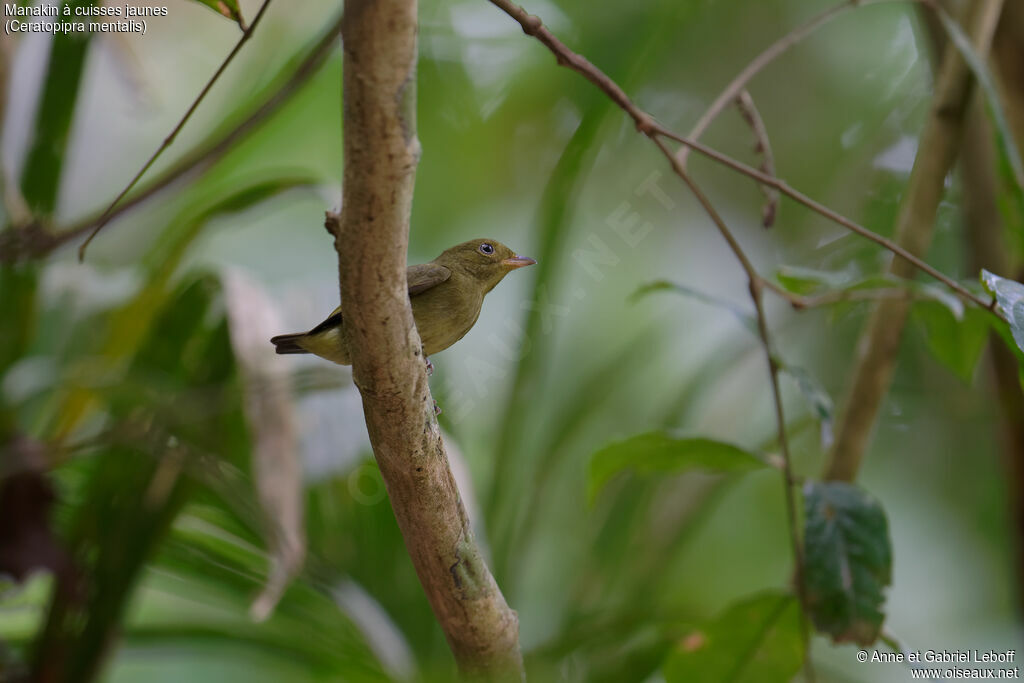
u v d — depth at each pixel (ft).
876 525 18.30
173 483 21.83
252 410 20.31
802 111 36.17
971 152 24.91
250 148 32.63
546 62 32.17
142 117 30.32
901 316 22.12
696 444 19.90
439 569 15.62
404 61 11.12
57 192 21.85
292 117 33.58
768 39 35.96
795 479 19.07
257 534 23.18
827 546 18.25
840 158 35.42
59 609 20.94
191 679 33.04
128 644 22.47
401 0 10.72
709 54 36.01
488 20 32.32
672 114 35.94
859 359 22.68
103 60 36.78
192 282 22.93
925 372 33.88
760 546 39.27
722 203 36.01
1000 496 38.83
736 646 20.13
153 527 21.61
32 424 23.41
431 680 20.21
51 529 20.97
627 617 24.90
